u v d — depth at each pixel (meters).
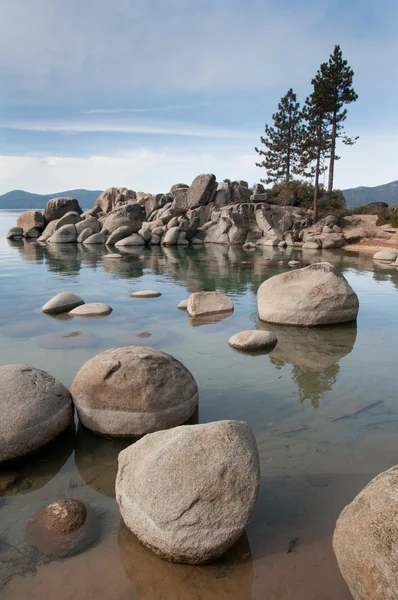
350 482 4.44
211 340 9.22
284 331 9.92
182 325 10.40
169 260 23.53
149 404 5.12
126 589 3.22
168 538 3.35
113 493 4.31
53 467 4.74
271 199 40.47
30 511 4.04
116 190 51.09
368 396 6.44
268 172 45.94
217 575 3.34
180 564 3.43
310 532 3.78
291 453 4.96
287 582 3.28
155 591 3.20
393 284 16.12
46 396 5.08
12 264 21.73
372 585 2.70
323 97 34.41
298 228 33.59
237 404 6.18
